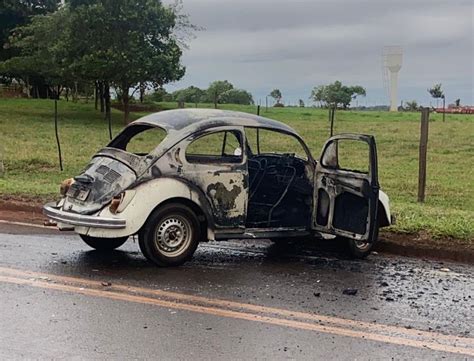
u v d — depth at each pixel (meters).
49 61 35.22
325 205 7.68
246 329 5.05
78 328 4.95
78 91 52.75
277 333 4.98
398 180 16.23
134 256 7.54
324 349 4.66
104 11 30.22
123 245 8.11
